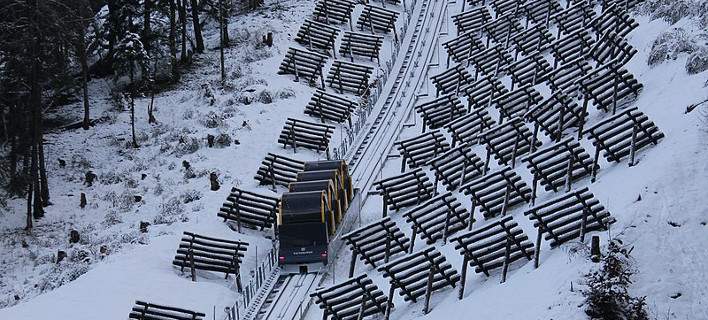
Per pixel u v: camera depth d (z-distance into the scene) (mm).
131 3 64125
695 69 39000
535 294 30203
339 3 70188
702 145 33281
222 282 40594
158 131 58094
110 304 37500
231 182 49750
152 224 46594
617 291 28031
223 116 57125
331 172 43781
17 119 55406
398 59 64812
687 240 29969
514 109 48656
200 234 43312
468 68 59656
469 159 43875
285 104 58031
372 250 40094
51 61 55406
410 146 50531
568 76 48562
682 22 44156
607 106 42406
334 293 35500
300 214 40375
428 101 57750
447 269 35562
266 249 43094
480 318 30875
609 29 49875
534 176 37938
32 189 49250
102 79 67125
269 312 37344
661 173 32688
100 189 52719
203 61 66250
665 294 28422
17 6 52344
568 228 32625
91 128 59906
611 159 36812
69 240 47469
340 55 65125
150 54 66062
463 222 39031
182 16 66125
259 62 63906
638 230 30609
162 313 36031
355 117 57125
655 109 38594
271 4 74375
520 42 57594
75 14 56219
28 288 42906
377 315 35219
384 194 43812
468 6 71062
